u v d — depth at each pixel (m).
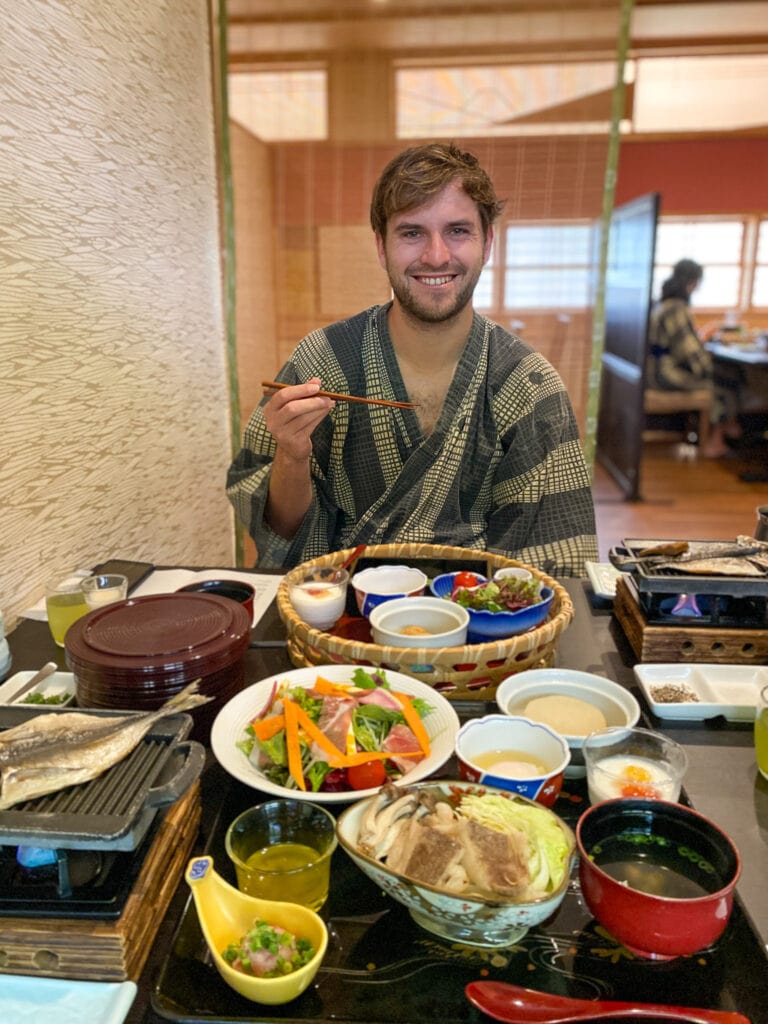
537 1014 0.71
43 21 1.63
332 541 2.08
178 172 2.52
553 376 1.99
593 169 3.41
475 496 1.99
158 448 2.40
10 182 1.52
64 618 1.45
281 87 3.48
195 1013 0.71
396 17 3.36
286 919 0.76
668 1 5.21
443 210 1.73
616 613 1.55
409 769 0.97
